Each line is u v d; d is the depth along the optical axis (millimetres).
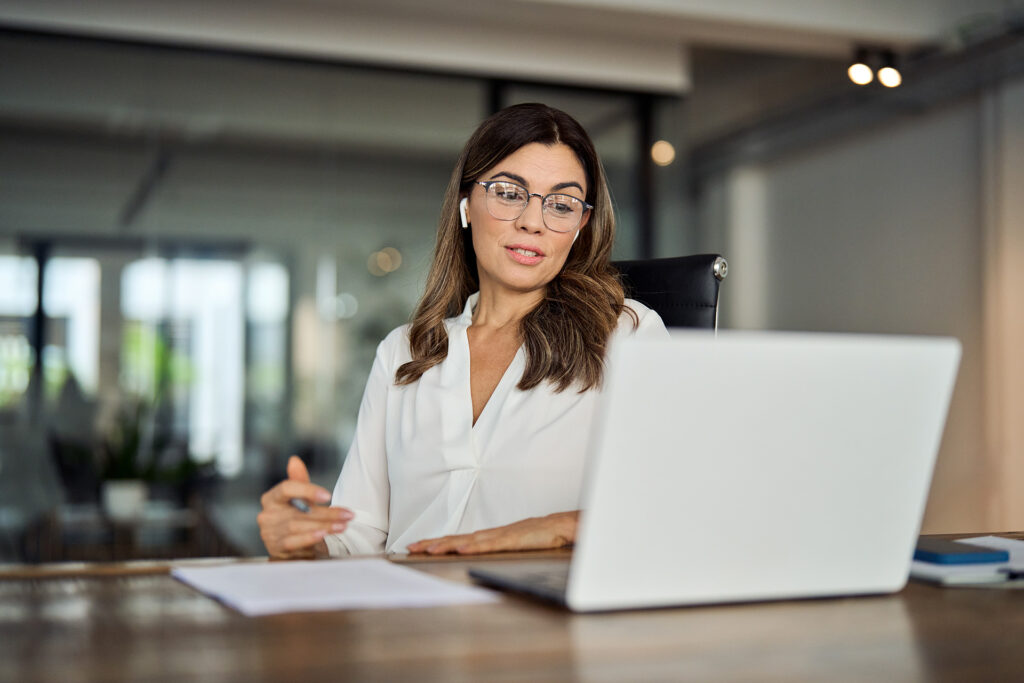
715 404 792
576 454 1566
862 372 826
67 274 4121
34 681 618
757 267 6375
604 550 798
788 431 818
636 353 767
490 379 1659
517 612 817
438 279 1754
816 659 676
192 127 4305
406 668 647
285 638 729
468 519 1570
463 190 1731
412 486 1604
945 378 855
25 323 4074
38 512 4059
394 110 4594
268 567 1016
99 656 679
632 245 4957
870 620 796
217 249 4301
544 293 1713
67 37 4184
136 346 4184
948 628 768
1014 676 635
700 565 824
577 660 669
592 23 4188
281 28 4418
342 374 4426
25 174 4098
